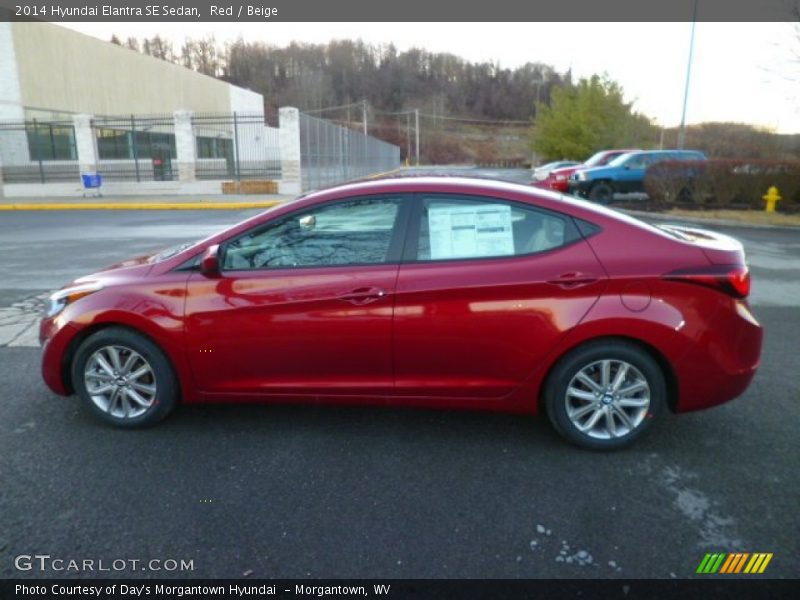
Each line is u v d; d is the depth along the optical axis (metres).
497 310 3.21
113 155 26.20
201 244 3.54
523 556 2.49
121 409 3.64
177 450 3.38
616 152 19.72
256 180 23.94
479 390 3.34
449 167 79.56
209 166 30.08
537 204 3.32
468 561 2.46
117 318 3.47
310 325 3.33
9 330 5.66
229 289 3.39
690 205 16.56
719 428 3.66
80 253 9.87
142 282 3.51
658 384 3.25
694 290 3.16
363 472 3.15
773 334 5.60
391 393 3.41
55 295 3.74
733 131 28.83
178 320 3.43
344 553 2.51
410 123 103.25
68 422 3.73
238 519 2.74
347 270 3.33
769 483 3.04
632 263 3.18
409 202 3.38
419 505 2.85
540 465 3.22
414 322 3.26
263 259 3.47
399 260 3.33
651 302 3.15
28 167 24.75
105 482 3.04
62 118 27.23
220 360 3.45
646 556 2.49
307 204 3.44
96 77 29.44
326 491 2.97
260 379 3.48
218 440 3.51
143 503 2.86
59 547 2.54
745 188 16.02
